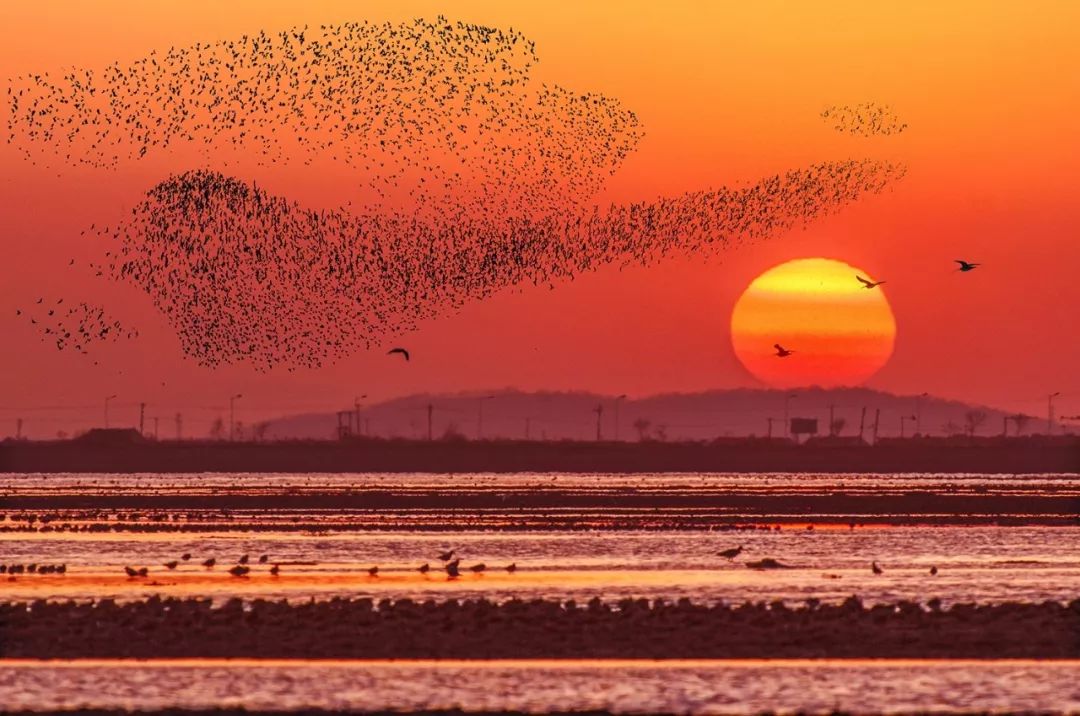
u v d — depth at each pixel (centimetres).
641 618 5316
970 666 4628
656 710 4128
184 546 8281
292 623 5228
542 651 4816
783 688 4362
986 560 7544
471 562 7338
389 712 4094
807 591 6234
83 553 7888
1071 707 4172
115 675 4491
